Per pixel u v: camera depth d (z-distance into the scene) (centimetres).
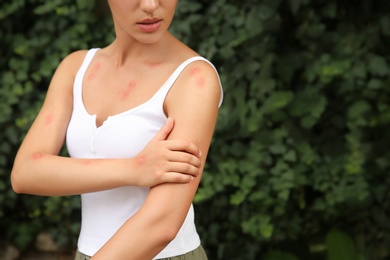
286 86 402
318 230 421
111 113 194
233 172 412
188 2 415
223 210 424
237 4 406
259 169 407
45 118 207
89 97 201
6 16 455
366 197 400
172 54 194
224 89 407
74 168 187
